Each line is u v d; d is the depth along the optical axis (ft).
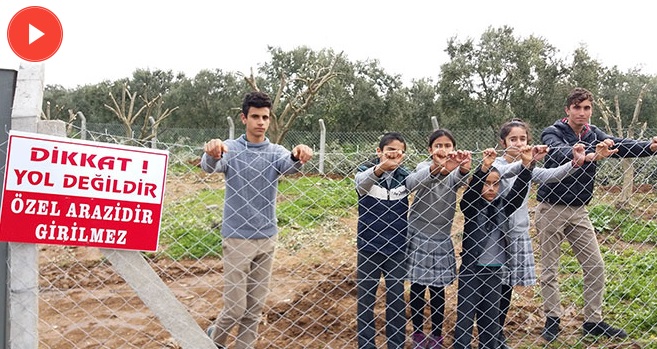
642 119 75.25
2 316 9.26
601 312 15.96
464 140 52.85
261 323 15.96
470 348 13.33
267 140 12.55
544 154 12.32
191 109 96.37
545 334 15.38
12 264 9.09
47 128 9.16
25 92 9.23
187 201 25.57
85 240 9.11
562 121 15.56
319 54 85.40
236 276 11.87
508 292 13.96
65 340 14.88
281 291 18.85
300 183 33.76
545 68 71.51
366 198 12.69
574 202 15.30
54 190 8.90
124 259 9.50
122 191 9.21
